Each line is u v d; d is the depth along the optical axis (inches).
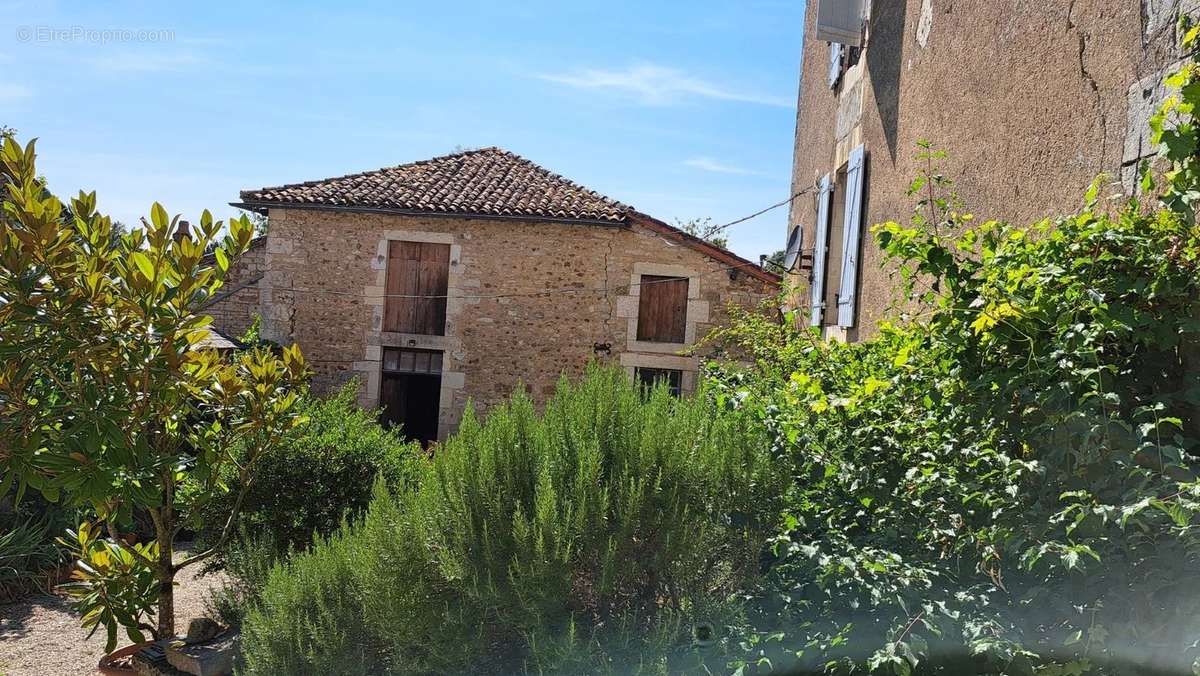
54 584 295.6
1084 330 95.7
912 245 119.3
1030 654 86.2
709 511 126.8
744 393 133.7
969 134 173.3
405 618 124.3
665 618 119.9
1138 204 108.6
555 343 536.1
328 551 148.5
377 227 538.3
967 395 108.0
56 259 169.8
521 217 524.1
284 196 526.9
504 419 137.3
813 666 104.0
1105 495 91.5
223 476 241.0
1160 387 102.0
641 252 534.0
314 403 285.7
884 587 99.3
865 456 118.5
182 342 186.5
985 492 101.5
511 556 122.2
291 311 538.3
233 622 206.7
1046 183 141.6
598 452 130.0
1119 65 122.0
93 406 171.5
